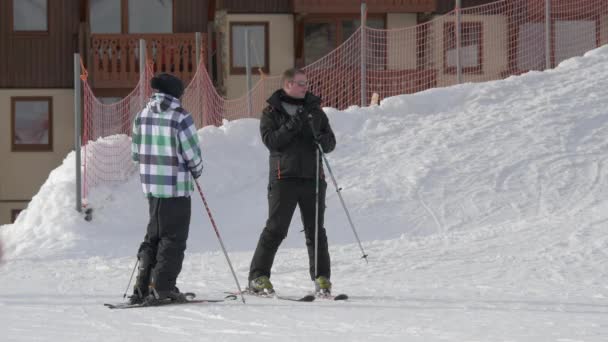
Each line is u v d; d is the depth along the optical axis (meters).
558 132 36.81
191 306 13.67
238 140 37.91
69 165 37.31
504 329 10.59
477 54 58.16
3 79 56.78
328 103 52.62
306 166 15.13
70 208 33.09
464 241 23.75
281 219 15.09
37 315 12.67
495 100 41.41
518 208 30.64
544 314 12.27
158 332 10.68
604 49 46.75
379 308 13.27
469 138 37.12
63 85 57.03
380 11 58.62
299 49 59.50
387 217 30.84
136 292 14.09
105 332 10.68
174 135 14.33
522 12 57.66
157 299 13.95
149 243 14.35
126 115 48.97
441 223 30.06
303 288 16.77
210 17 58.59
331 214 31.38
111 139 37.56
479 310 12.95
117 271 21.62
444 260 20.55
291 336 10.14
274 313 12.65
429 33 58.53
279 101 15.26
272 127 15.14
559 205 30.47
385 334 10.27
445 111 41.00
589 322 11.26
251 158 37.03
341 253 22.53
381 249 23.02
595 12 56.94
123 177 35.75
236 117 49.00
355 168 35.44
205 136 37.66
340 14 60.25
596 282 16.81
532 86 42.72
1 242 31.22
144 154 14.44
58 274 21.03
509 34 58.03
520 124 38.09
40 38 57.03
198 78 46.38
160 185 14.29
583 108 39.25
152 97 14.57
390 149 36.97
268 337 10.08
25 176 56.91
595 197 30.81
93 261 24.77
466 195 32.03
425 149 36.53
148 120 14.47
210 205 33.47
